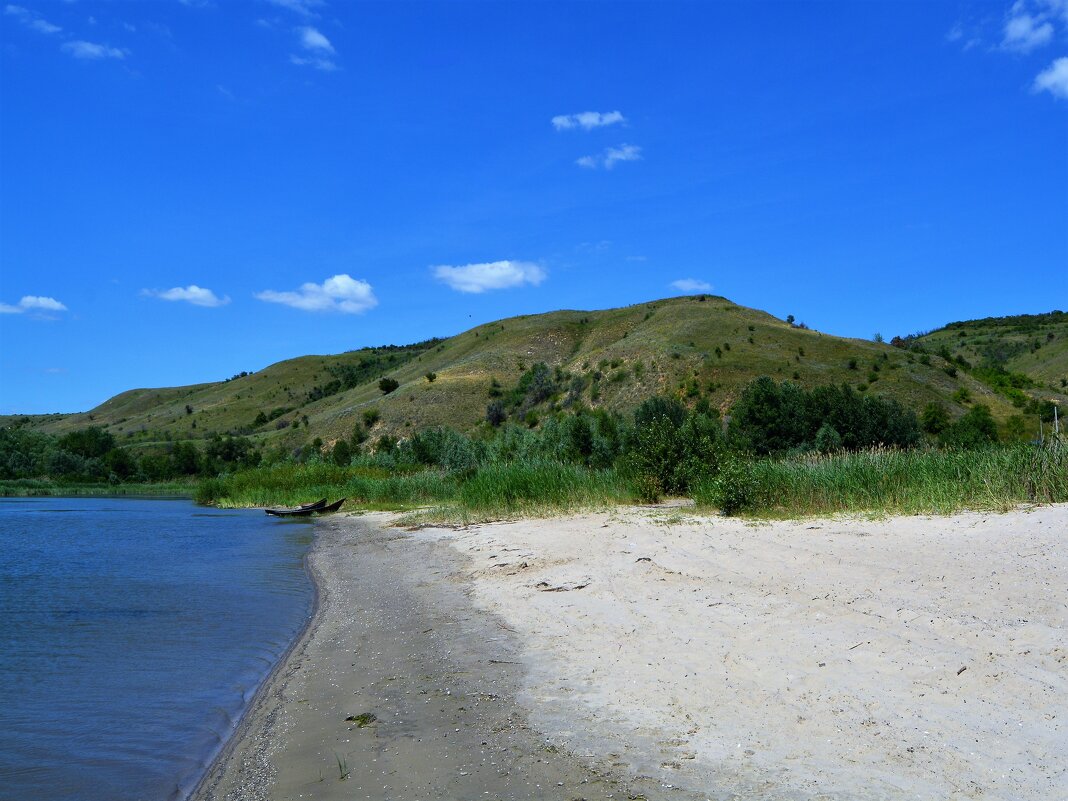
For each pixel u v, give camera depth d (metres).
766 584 9.34
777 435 43.31
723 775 4.64
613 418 56.91
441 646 8.23
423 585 12.30
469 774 4.93
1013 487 14.69
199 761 5.56
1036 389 81.75
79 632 9.97
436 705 6.34
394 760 5.25
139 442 114.50
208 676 7.84
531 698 6.31
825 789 4.36
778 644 7.00
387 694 6.75
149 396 172.38
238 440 91.69
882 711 5.35
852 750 4.82
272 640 9.46
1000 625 6.92
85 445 84.88
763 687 6.02
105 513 37.88
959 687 5.63
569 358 100.19
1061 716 5.04
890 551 10.79
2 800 4.95
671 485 21.31
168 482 77.69
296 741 5.77
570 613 9.02
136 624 10.48
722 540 12.70
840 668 6.22
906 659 6.24
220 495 45.75
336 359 165.38
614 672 6.76
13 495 65.25
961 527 12.34
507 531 17.31
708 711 5.67
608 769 4.85
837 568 9.90
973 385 71.44
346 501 35.97
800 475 17.27
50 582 14.45
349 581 13.77
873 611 7.66
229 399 144.12
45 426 161.88
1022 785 4.23
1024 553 9.87
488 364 98.56
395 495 35.22
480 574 12.40
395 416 85.56
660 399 47.12
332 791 4.81
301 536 23.88
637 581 10.22
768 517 15.71
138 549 20.47
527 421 79.25
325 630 9.70
